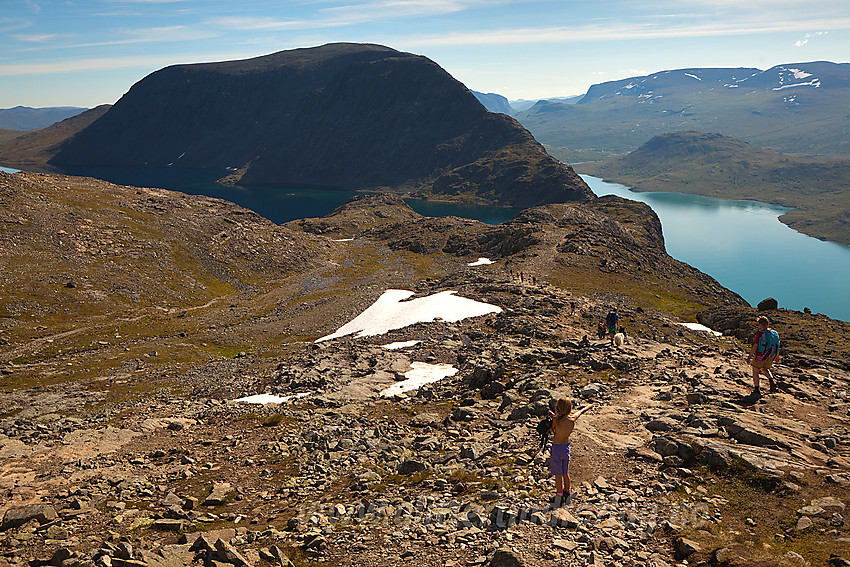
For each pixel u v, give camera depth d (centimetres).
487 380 3603
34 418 4722
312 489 2033
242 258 17375
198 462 2542
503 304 7806
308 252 19825
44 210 15525
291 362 5831
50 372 7319
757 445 1838
